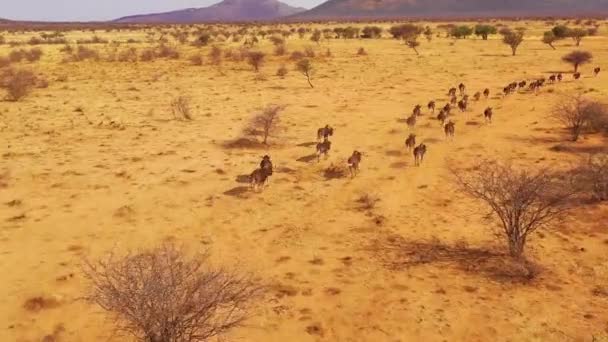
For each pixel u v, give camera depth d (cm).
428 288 1155
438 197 1739
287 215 1605
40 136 2634
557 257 1277
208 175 1991
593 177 1666
